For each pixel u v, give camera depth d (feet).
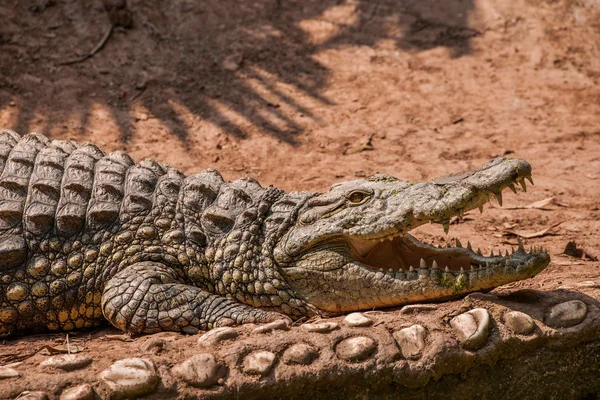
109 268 36.70
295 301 36.70
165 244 37.35
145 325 34.71
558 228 51.21
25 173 38.14
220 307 35.42
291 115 70.49
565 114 73.51
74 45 74.54
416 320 32.96
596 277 39.37
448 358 31.71
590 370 33.94
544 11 88.79
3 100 66.74
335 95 74.33
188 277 37.37
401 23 85.61
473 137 68.64
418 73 78.59
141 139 64.34
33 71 70.59
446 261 36.37
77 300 36.52
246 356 30.73
